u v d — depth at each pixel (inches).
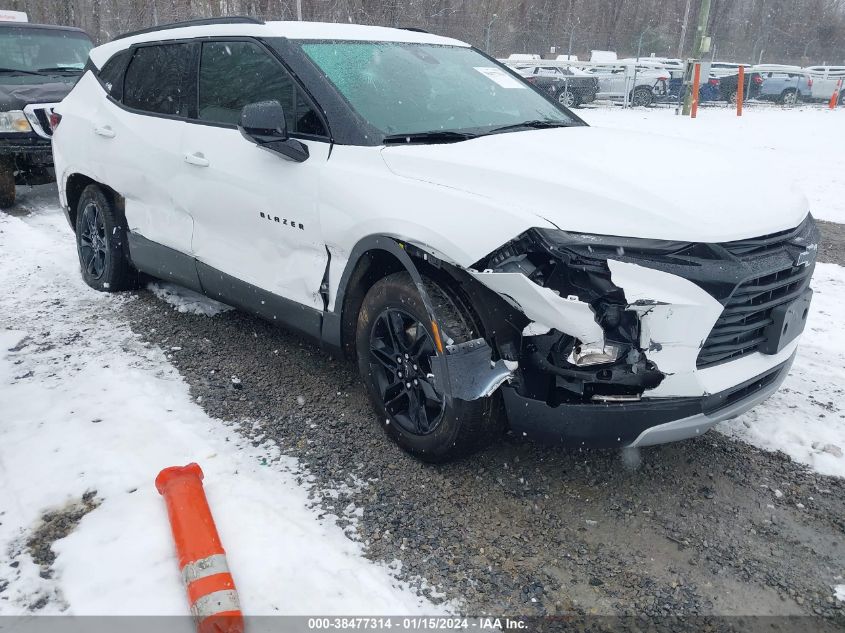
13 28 354.9
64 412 134.4
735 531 106.8
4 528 102.7
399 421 122.0
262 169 138.7
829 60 1482.5
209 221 155.6
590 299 93.7
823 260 250.4
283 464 120.0
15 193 318.3
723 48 1489.9
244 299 152.3
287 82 137.8
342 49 144.1
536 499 112.8
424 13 1131.9
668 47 1373.0
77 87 208.8
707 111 816.3
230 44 153.1
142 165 172.6
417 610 89.7
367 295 122.0
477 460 122.6
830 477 120.5
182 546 93.7
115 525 102.9
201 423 132.3
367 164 121.4
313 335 136.9
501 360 102.5
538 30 1331.2
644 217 97.0
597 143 123.7
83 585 92.0
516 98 156.3
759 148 506.0
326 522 105.4
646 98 879.1
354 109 130.0
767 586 96.2
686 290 93.8
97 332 175.0
